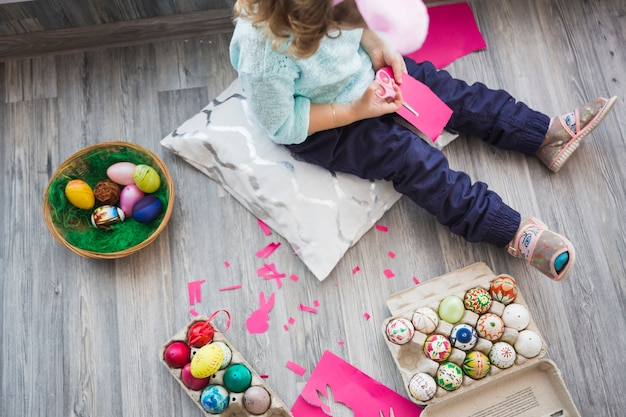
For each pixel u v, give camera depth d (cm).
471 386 128
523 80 153
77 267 140
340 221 138
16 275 140
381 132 132
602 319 139
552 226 144
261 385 127
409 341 130
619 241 143
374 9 90
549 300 139
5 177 145
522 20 156
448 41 154
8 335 137
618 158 148
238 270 140
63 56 152
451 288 135
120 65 152
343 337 137
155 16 149
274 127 124
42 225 143
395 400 132
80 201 133
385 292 139
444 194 132
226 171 141
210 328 128
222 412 126
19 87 150
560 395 130
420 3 91
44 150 147
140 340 137
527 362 129
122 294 139
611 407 134
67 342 137
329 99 129
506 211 131
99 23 148
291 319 138
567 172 146
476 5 157
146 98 150
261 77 112
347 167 136
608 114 151
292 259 140
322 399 132
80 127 149
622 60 155
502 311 131
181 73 151
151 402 134
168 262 140
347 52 120
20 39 148
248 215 143
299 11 91
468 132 144
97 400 134
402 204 144
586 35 156
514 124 138
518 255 135
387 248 142
